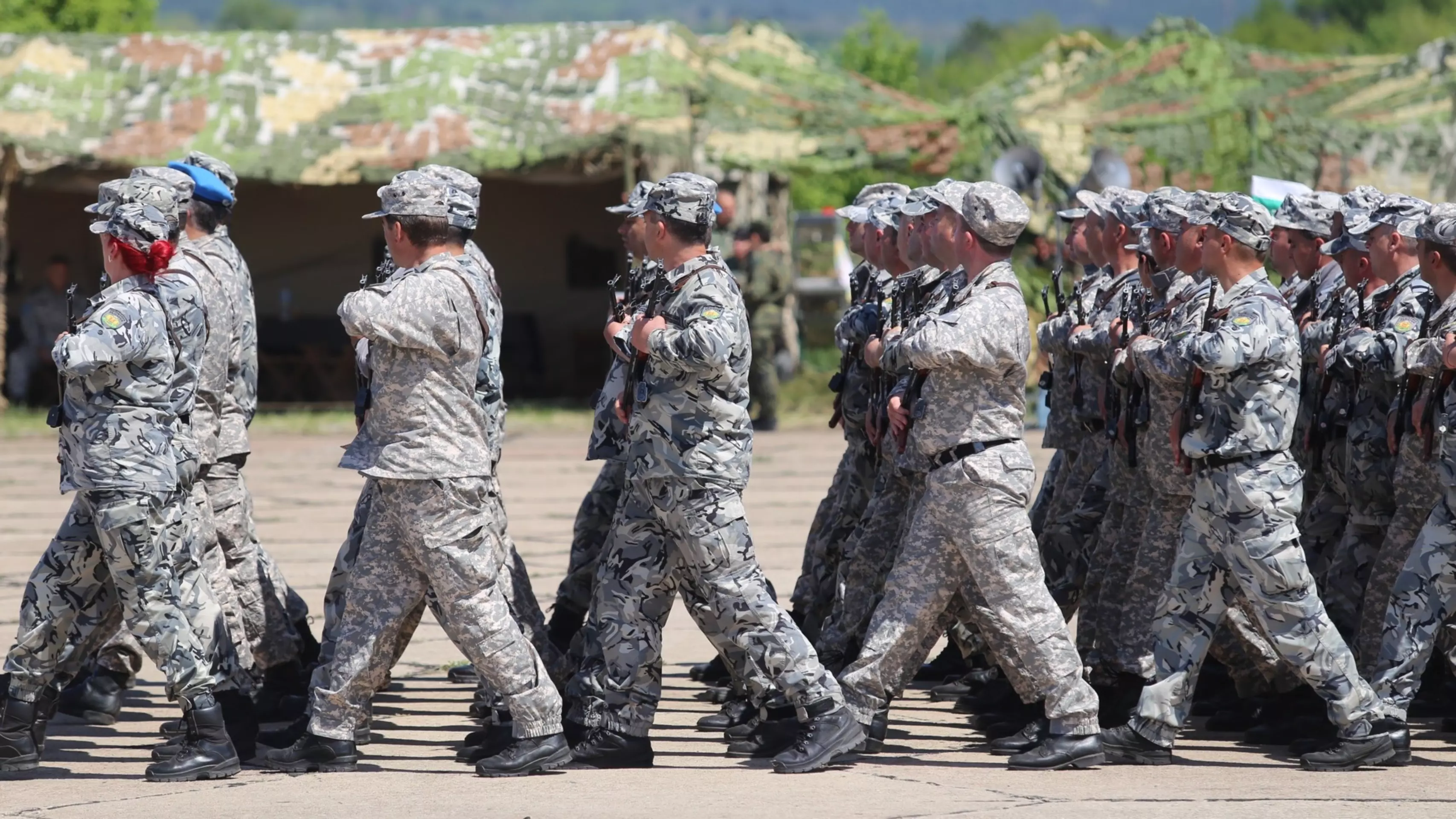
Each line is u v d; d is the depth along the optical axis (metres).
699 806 14.82
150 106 59.12
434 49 59.59
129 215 15.90
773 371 57.97
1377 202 19.02
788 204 73.00
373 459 15.66
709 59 58.50
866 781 15.84
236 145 58.09
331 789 15.62
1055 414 20.97
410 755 17.27
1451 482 16.89
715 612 16.11
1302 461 20.14
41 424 62.09
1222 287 16.59
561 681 18.98
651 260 17.55
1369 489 18.83
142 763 16.97
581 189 77.50
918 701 20.50
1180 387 17.30
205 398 18.45
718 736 18.23
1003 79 60.53
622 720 16.44
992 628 16.58
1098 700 16.45
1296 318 20.41
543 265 77.56
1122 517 19.31
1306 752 16.84
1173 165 59.12
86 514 16.12
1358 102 60.34
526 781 15.91
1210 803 14.92
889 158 57.97
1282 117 59.59
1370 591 18.47
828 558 21.14
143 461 15.75
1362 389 18.91
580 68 58.09
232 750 16.25
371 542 16.22
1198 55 60.56
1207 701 19.67
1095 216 20.55
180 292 16.36
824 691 16.23
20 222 74.69
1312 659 16.20
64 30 110.19
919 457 17.52
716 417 15.81
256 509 38.66
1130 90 60.41
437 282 15.58
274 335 73.88
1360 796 15.20
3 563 30.91
